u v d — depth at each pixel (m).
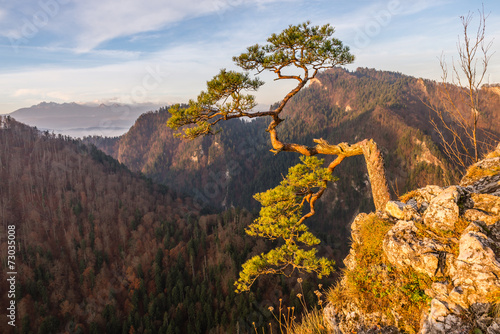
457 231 5.25
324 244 128.25
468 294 4.34
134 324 106.19
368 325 5.48
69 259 149.62
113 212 186.50
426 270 5.10
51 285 128.12
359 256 6.34
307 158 10.03
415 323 5.00
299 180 9.77
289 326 6.69
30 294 122.19
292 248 8.97
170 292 118.50
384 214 6.75
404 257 5.41
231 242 135.25
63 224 172.75
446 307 4.45
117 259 152.88
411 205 6.35
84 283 131.12
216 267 123.00
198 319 99.50
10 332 109.31
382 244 6.07
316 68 9.27
